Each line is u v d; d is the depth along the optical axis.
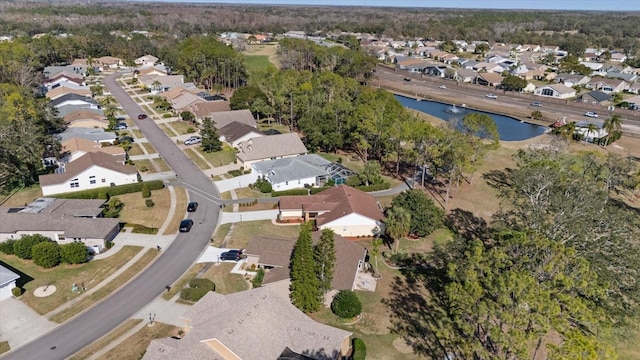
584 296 35.66
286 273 47.62
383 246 58.03
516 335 27.12
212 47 149.50
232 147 91.12
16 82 128.50
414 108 137.62
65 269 50.19
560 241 41.03
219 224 61.34
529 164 65.25
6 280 44.62
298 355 35.53
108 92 139.75
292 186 73.31
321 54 161.50
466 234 62.19
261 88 121.25
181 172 79.19
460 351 39.41
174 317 43.00
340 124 89.94
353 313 43.16
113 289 47.03
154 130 102.56
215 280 48.75
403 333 41.88
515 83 155.12
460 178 80.88
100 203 62.28
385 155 84.94
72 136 87.44
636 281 38.81
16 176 70.38
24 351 38.47
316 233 56.09
